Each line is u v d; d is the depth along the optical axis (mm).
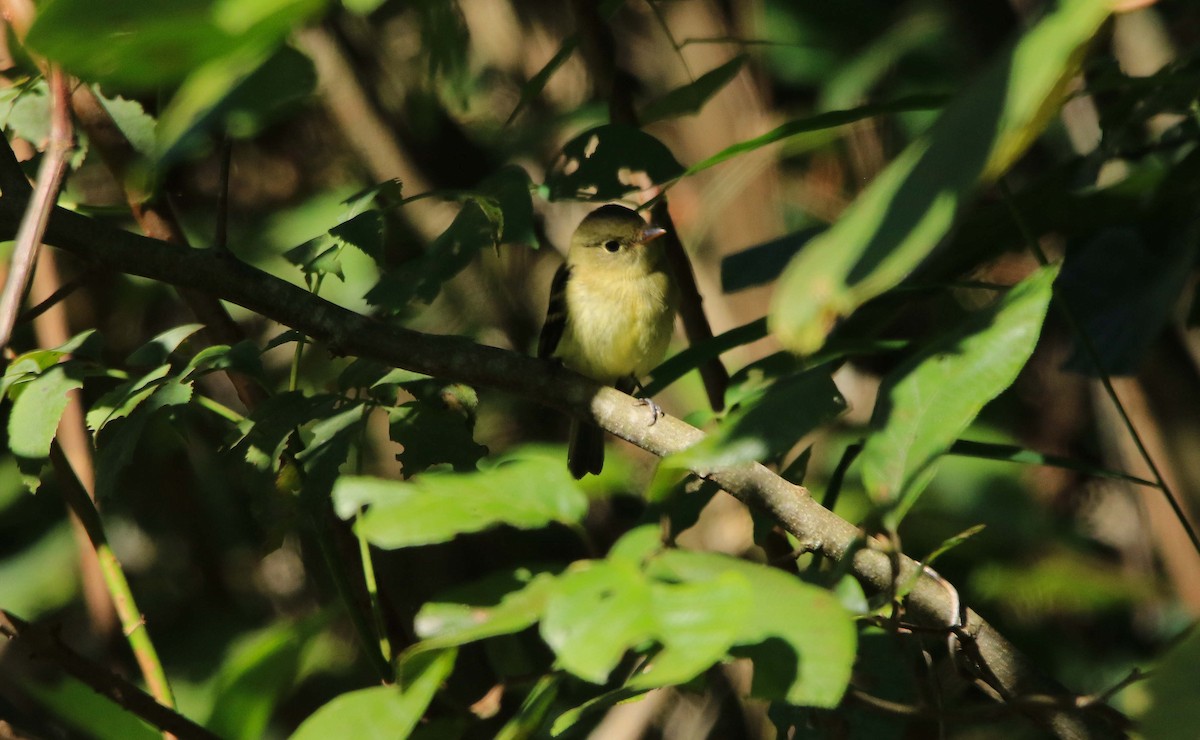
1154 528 10125
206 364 6016
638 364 10688
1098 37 3131
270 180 14148
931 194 2648
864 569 5555
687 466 4410
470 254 6309
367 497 3934
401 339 6105
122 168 7152
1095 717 5379
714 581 3260
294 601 13570
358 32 13836
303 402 6137
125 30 2357
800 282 2787
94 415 5934
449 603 4480
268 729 12531
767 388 6082
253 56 2998
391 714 4059
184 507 13477
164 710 5652
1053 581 11609
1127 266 7730
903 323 12875
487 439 14352
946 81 12891
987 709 4781
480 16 14336
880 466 4488
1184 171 7008
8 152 6117
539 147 13422
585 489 12781
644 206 6730
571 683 6914
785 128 5672
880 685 5684
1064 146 11805
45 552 13281
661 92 13938
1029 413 12969
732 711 12555
